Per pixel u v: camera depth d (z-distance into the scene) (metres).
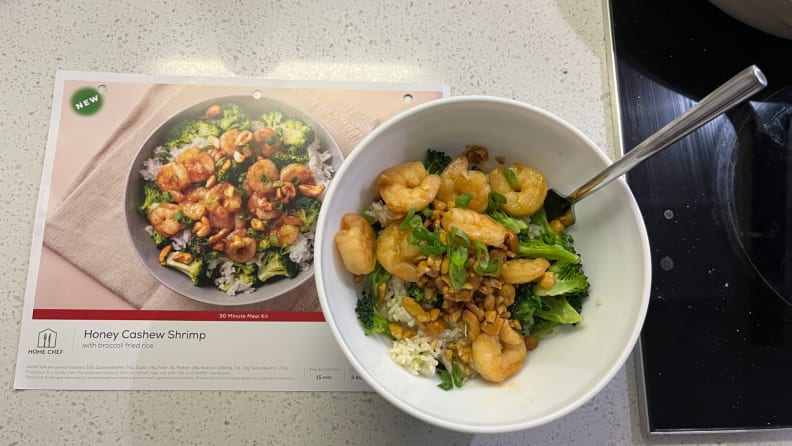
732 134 0.38
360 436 0.33
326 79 0.37
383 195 0.29
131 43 0.37
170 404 0.32
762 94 0.39
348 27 0.39
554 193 0.31
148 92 0.36
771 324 0.35
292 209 0.35
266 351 0.33
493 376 0.28
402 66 0.38
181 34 0.38
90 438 0.31
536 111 0.28
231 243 0.34
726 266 0.36
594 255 0.30
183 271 0.34
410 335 0.29
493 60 0.39
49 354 0.32
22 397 0.32
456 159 0.30
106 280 0.33
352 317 0.28
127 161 0.35
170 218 0.34
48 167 0.35
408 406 0.25
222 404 0.32
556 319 0.29
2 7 0.37
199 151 0.35
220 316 0.33
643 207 0.36
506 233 0.28
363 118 0.37
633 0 0.40
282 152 0.36
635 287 0.27
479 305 0.29
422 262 0.28
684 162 0.37
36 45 0.37
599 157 0.28
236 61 0.37
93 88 0.36
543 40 0.40
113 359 0.32
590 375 0.27
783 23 0.37
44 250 0.34
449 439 0.33
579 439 0.33
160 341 0.33
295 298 0.34
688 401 0.34
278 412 0.32
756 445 0.34
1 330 0.32
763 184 0.37
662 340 0.34
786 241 0.36
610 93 0.39
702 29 0.40
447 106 0.28
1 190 0.34
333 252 0.28
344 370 0.33
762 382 0.34
